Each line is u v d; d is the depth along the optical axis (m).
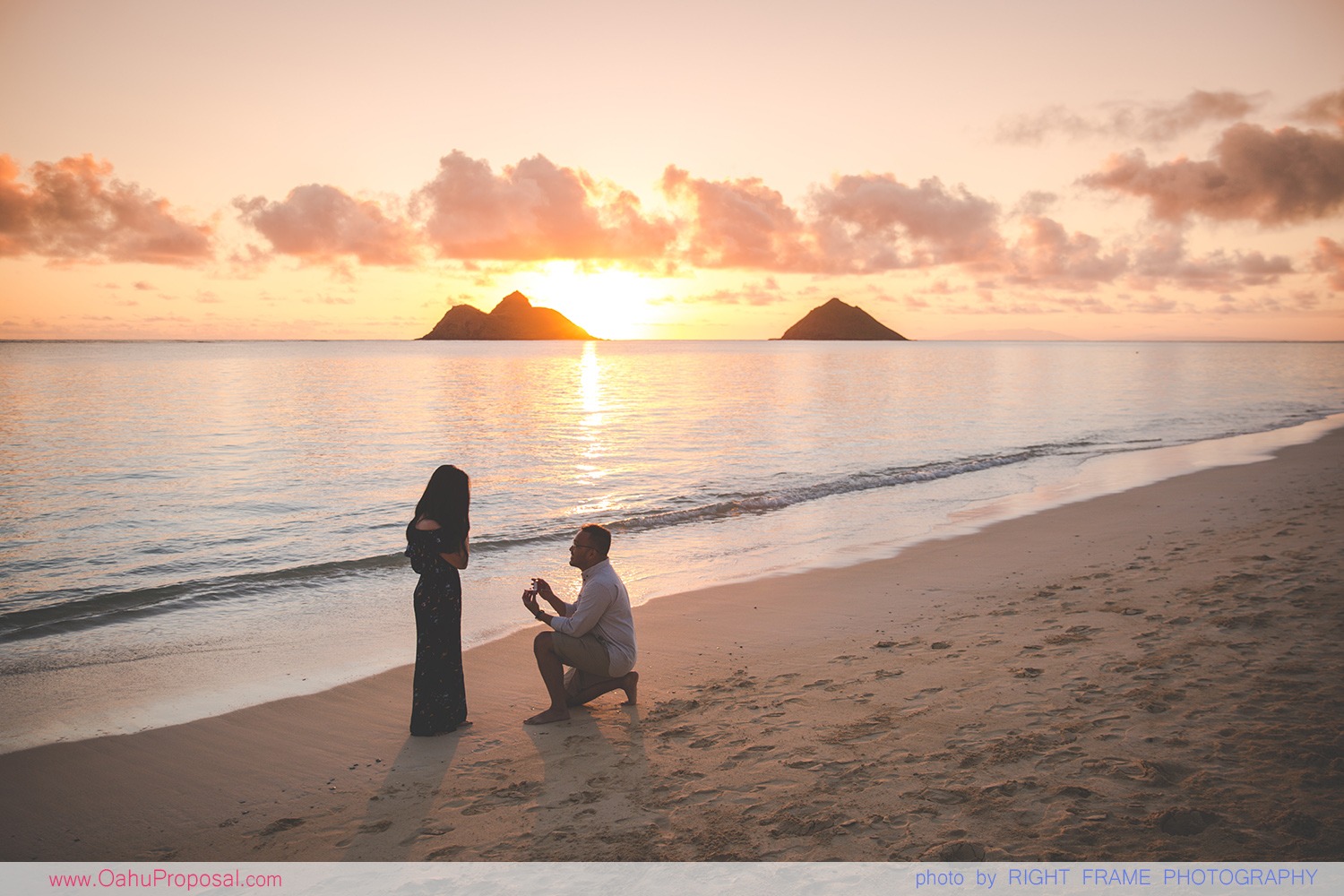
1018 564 9.73
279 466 20.39
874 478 17.95
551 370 84.25
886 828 3.63
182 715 5.81
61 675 6.72
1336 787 3.71
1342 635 6.11
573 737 5.11
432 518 5.32
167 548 12.19
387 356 142.88
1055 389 53.91
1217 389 54.31
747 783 4.23
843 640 7.09
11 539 12.74
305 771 4.83
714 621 7.85
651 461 21.28
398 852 3.76
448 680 5.33
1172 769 4.01
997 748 4.42
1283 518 11.83
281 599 9.20
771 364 109.81
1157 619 6.89
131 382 55.66
